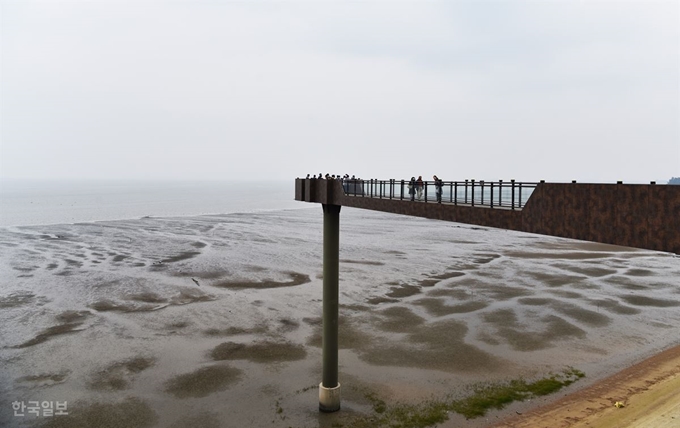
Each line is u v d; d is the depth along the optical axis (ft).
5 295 99.45
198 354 66.69
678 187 31.78
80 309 89.10
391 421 48.52
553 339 73.20
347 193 77.15
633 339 73.36
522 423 48.08
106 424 47.88
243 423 48.11
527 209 45.47
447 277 120.16
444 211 55.62
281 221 292.20
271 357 65.67
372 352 67.46
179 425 47.75
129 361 64.08
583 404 52.06
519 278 119.14
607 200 37.29
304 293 102.58
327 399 50.11
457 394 54.54
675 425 47.01
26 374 59.98
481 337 73.97
